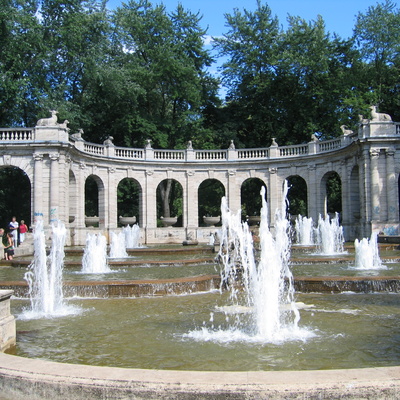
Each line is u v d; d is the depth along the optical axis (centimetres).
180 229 4409
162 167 4403
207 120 5678
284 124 5256
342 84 4903
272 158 4362
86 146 3919
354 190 3847
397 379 561
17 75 4119
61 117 4088
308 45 4969
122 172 4234
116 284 1503
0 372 625
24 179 4809
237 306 1310
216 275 1681
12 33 3972
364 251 2066
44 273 1332
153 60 4872
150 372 609
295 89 5097
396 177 3434
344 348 889
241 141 5497
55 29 4272
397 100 4878
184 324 1109
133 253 2839
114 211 4153
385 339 951
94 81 4450
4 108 4116
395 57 5078
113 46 4728
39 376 605
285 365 794
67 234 3459
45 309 1303
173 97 4969
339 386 549
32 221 3341
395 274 1789
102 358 848
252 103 5391
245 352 873
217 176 4481
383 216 3412
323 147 4141
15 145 3312
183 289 1552
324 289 1545
